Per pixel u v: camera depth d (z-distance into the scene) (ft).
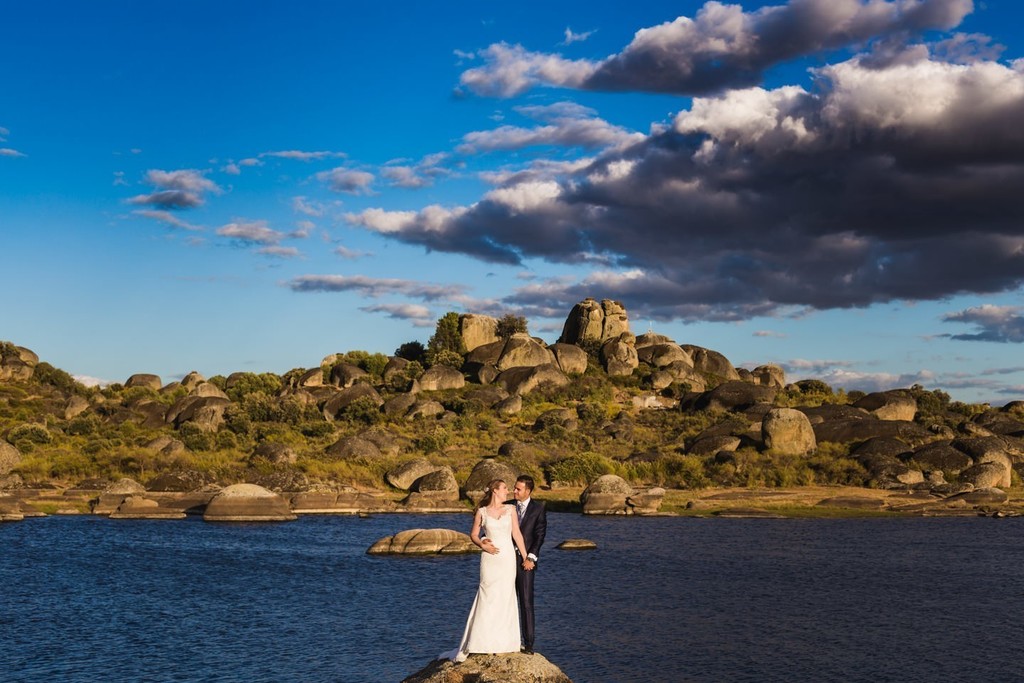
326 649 80.23
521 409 323.37
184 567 122.52
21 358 390.83
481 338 412.36
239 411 302.25
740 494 216.74
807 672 74.74
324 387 375.25
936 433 277.03
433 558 131.44
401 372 366.22
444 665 46.93
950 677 73.31
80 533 155.74
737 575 118.73
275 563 126.31
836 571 122.21
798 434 252.62
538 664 45.78
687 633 87.30
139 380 403.95
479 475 207.10
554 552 138.72
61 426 292.81
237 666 74.79
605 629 89.04
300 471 223.92
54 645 81.05
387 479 224.33
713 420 315.37
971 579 116.57
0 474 212.02
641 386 372.17
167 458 228.43
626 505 194.29
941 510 195.42
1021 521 183.11
